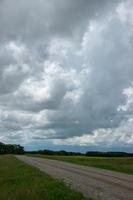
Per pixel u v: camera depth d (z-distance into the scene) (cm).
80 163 6594
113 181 2792
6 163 6250
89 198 1762
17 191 2033
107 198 1814
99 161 7538
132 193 2031
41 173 3503
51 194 1884
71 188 2239
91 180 2877
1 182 2730
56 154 18338
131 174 3669
